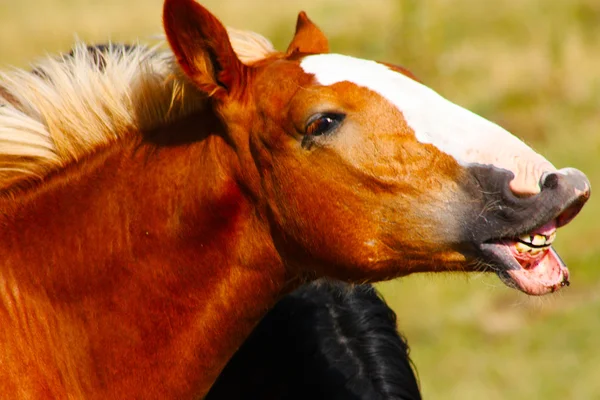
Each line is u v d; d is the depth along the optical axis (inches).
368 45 948.6
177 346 256.8
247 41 275.6
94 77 259.8
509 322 585.3
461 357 553.0
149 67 261.0
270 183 254.8
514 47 936.3
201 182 256.4
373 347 318.7
